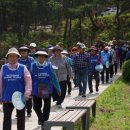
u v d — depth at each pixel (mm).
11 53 10125
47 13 58312
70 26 61375
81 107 11742
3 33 51906
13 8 54281
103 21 67000
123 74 26344
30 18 57062
